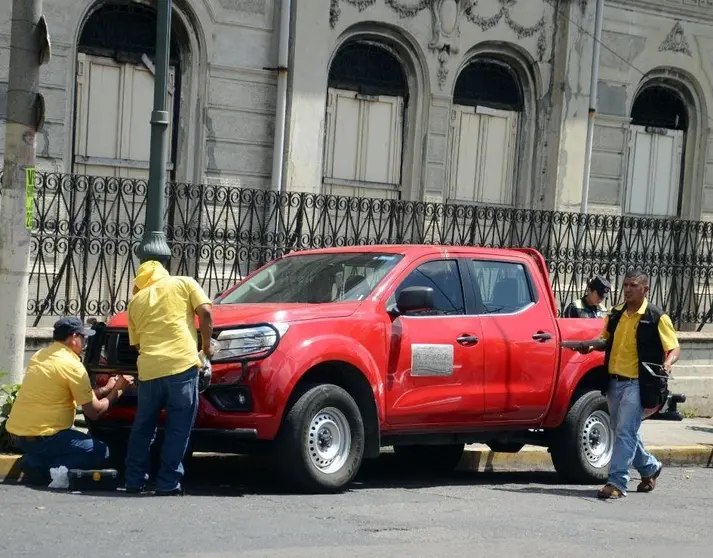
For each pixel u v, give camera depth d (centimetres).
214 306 1140
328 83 1889
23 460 1082
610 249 2014
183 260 1645
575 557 847
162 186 1277
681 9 2200
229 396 1045
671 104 2244
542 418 1248
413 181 1962
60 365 1041
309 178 1827
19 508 931
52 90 1611
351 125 1917
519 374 1219
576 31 2075
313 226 1753
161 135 1274
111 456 1141
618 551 880
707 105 2241
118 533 845
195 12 1733
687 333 2033
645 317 1168
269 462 1291
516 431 1266
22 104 1189
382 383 1110
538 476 1378
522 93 2089
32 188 1202
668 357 1168
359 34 1898
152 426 1032
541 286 1271
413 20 1931
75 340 1057
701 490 1310
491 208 1917
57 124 1617
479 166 2055
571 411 1277
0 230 1202
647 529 991
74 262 1539
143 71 1725
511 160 2086
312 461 1062
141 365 1015
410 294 1099
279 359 1041
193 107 1750
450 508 1041
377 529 911
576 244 1991
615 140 2156
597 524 998
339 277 1172
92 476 1041
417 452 1386
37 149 1600
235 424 1035
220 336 1049
